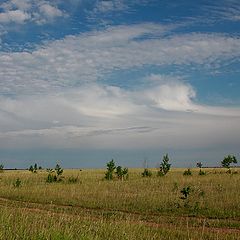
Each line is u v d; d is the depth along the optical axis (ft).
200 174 175.73
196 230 53.21
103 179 157.79
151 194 95.04
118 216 67.05
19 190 112.27
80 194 99.86
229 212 70.23
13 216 44.14
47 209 75.77
